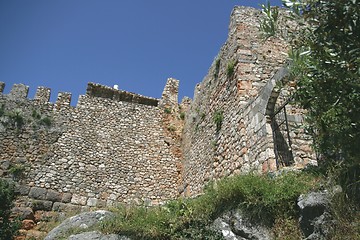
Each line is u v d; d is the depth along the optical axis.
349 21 3.53
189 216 6.57
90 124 16.41
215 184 7.36
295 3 3.96
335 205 4.69
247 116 9.72
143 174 15.77
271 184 6.11
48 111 16.05
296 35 4.73
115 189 14.94
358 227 4.31
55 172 14.48
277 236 5.30
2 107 15.39
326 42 3.77
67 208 13.59
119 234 6.66
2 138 14.63
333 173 5.17
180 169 16.30
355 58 3.54
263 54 11.41
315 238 4.71
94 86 17.83
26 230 11.93
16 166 14.04
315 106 4.40
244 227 5.71
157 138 17.03
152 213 7.13
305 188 5.46
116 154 15.95
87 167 15.12
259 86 10.66
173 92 19.00
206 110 13.84
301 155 8.52
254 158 8.69
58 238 7.16
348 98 3.81
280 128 8.92
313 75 3.98
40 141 15.10
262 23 4.77
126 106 17.61
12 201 12.15
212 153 11.97
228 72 11.70
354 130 4.06
